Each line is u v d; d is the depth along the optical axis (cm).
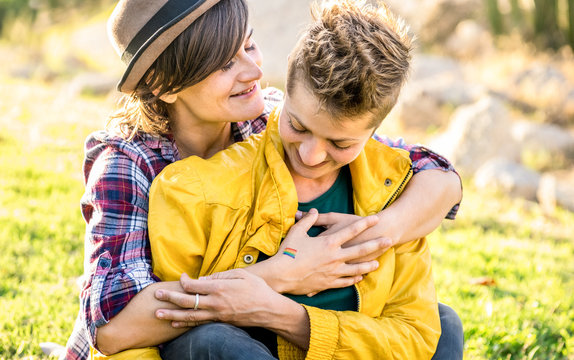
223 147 265
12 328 316
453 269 470
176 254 217
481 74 1356
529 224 671
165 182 219
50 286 367
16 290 365
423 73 1382
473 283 436
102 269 218
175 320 209
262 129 276
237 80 237
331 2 210
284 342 220
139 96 239
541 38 1469
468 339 335
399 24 216
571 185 900
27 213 488
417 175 245
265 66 1458
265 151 228
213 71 229
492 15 1495
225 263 219
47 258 413
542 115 1196
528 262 511
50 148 690
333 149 208
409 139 1079
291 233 221
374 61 194
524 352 335
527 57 1413
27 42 1978
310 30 202
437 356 234
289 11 1597
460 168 907
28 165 607
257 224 221
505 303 399
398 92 205
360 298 222
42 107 893
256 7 1609
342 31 194
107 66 1659
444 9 1664
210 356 202
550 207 763
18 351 292
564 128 1173
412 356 220
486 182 821
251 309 206
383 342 213
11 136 710
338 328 210
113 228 226
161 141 244
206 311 208
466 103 1181
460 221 635
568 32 1413
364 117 198
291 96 201
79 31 1944
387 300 229
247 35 239
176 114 248
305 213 229
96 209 230
